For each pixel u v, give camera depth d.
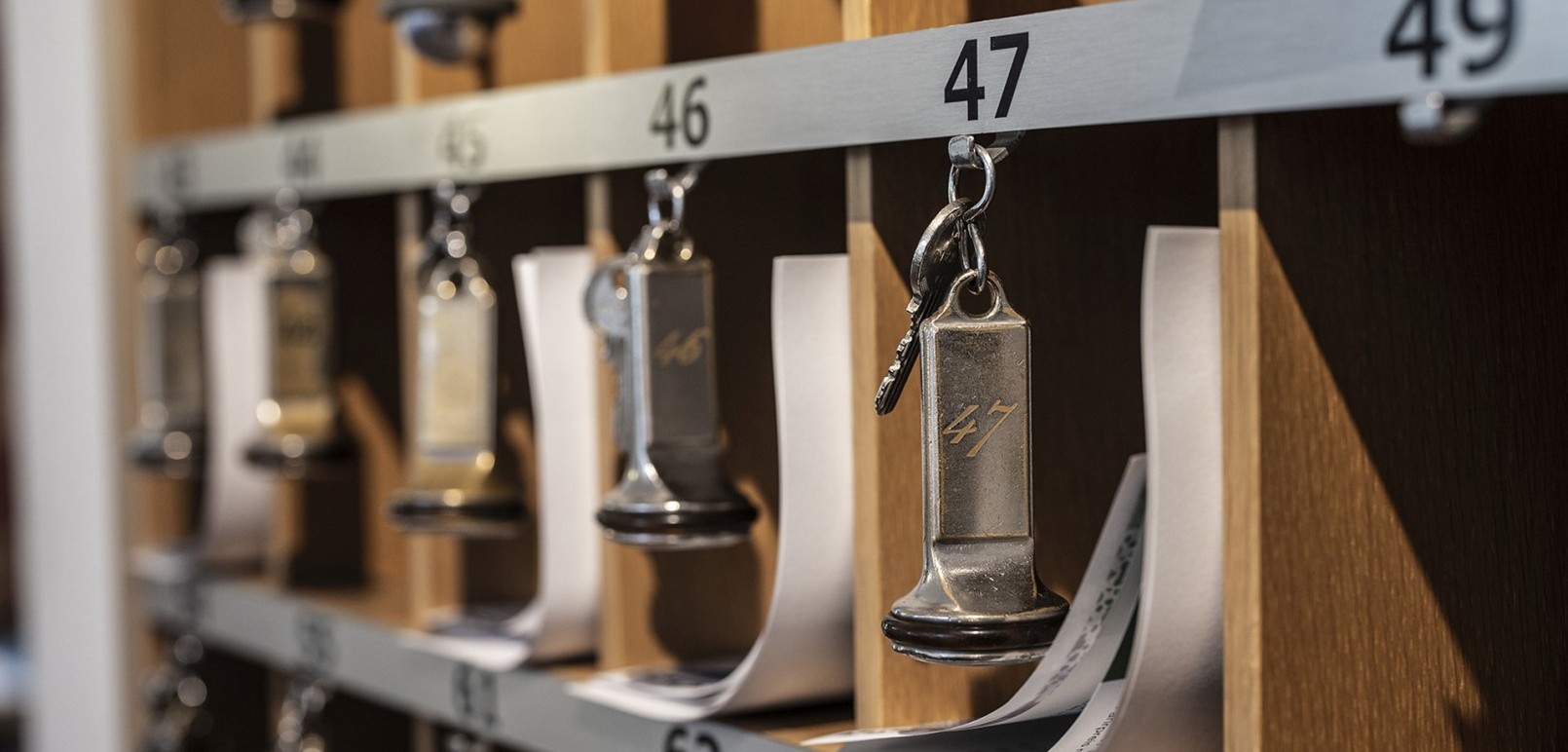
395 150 1.04
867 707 0.73
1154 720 0.64
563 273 0.91
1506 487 0.66
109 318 1.47
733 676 0.79
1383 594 0.61
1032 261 0.74
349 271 1.31
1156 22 0.58
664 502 0.77
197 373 1.36
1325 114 0.59
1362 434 0.60
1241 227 0.57
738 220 0.87
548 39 1.08
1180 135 0.78
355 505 1.35
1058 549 0.76
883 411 0.63
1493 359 0.65
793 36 0.89
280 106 1.29
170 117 1.48
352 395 1.32
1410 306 0.62
